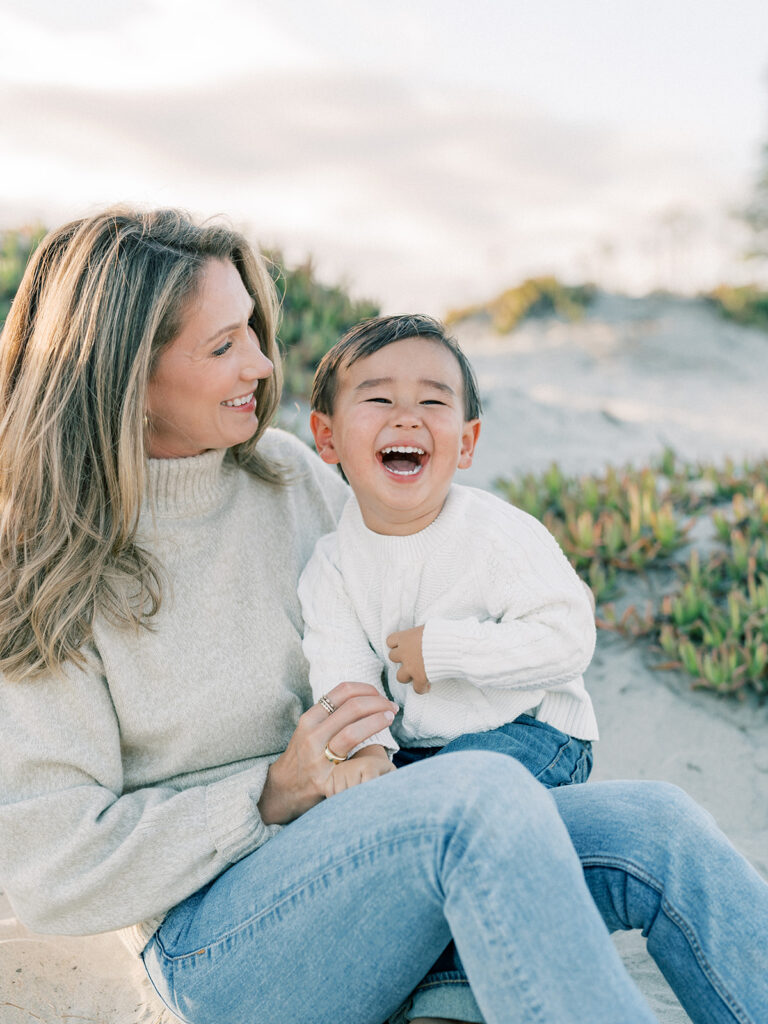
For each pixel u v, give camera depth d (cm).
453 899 139
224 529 196
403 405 187
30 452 175
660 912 159
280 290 577
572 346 1350
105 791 171
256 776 176
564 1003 129
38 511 176
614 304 1507
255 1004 160
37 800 164
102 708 175
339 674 190
